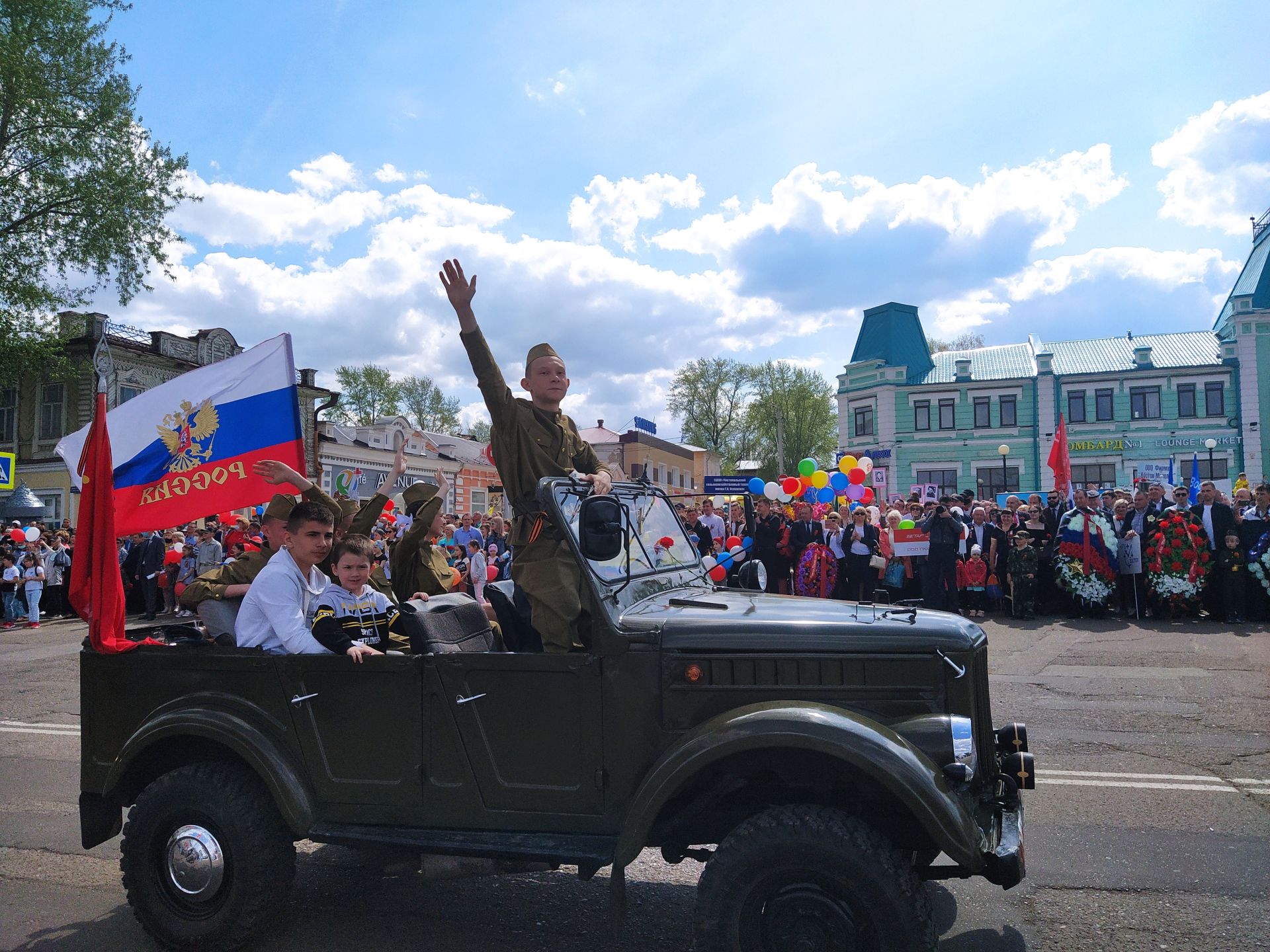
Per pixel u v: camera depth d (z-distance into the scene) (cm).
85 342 2392
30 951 345
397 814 321
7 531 1783
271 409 498
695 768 272
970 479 3738
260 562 429
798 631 299
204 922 330
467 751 313
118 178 2169
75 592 364
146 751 351
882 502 2012
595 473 368
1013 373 3769
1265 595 1109
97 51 2148
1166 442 3528
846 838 264
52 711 803
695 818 315
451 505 3616
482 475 3841
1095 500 1209
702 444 6228
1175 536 1144
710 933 273
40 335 2247
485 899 387
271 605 357
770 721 271
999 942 335
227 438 487
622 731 299
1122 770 537
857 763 262
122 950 345
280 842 335
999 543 1262
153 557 1549
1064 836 438
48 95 2066
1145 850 418
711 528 1357
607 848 292
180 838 335
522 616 368
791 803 302
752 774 308
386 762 323
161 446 471
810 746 265
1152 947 327
